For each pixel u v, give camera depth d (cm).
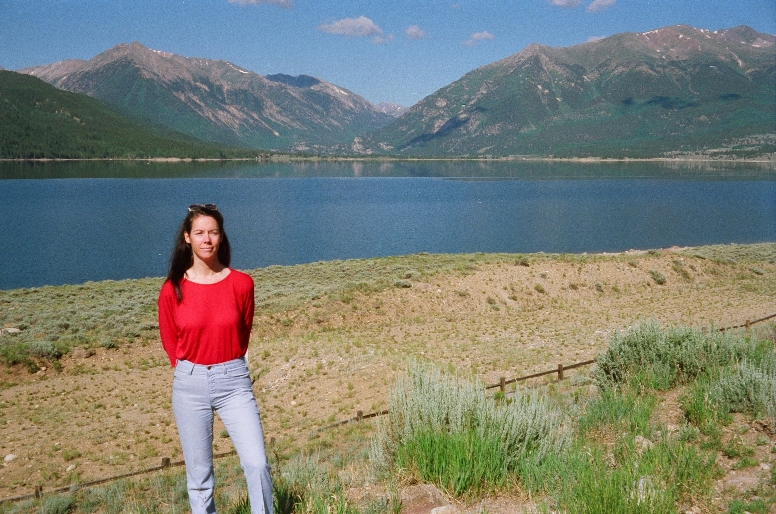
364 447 845
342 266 4266
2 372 2012
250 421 322
